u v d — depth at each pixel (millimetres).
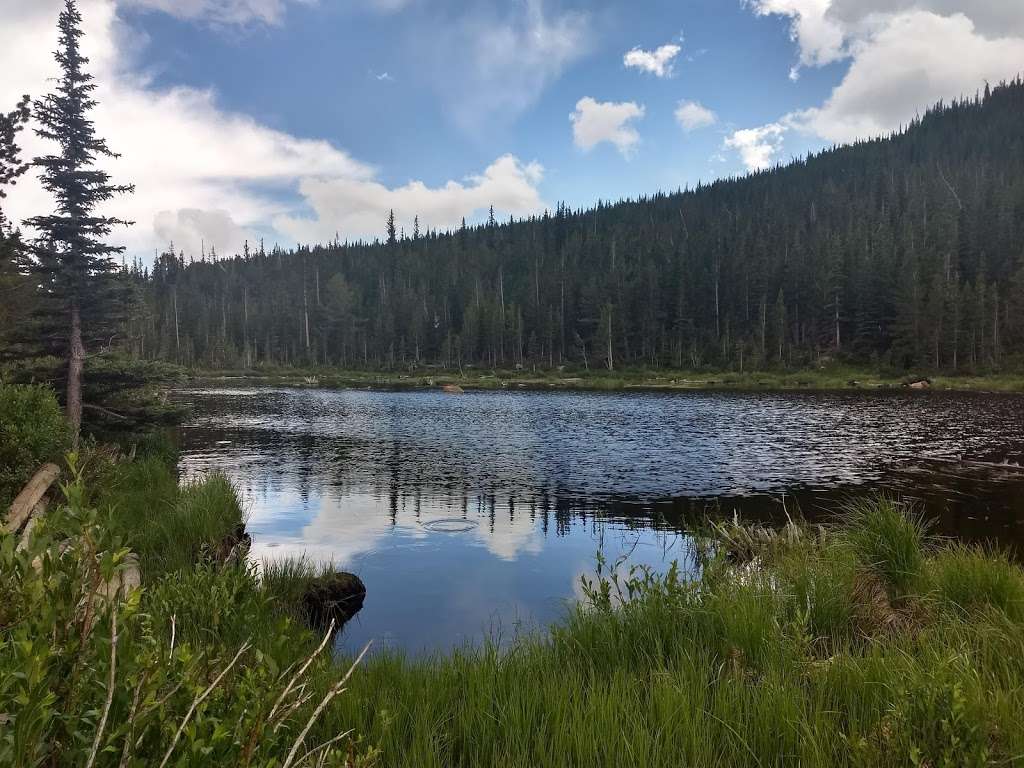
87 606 1953
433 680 4492
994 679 3844
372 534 12391
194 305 139750
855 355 83125
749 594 5633
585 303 110250
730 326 98625
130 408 18141
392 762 3283
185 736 1986
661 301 107062
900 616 5836
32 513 5945
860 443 23688
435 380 86938
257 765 2074
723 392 61219
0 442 8586
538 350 113062
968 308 72562
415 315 121500
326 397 57000
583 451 23453
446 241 187875
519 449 24125
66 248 16922
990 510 12883
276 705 2336
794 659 4531
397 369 107375
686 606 5547
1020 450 21156
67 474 9164
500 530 12672
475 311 115688
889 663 4195
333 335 127438
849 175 185375
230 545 10414
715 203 193125
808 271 96062
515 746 3441
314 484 17609
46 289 16281
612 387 74312
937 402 42375
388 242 185250
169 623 4637
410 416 38469
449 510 14500
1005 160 161000
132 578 5273
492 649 5008
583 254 149375
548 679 4355
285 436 28500
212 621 5152
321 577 8719
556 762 3301
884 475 17250
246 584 6043
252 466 20562
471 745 3592
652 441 25828
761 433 27641
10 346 16469
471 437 28016
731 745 3363
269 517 13875
